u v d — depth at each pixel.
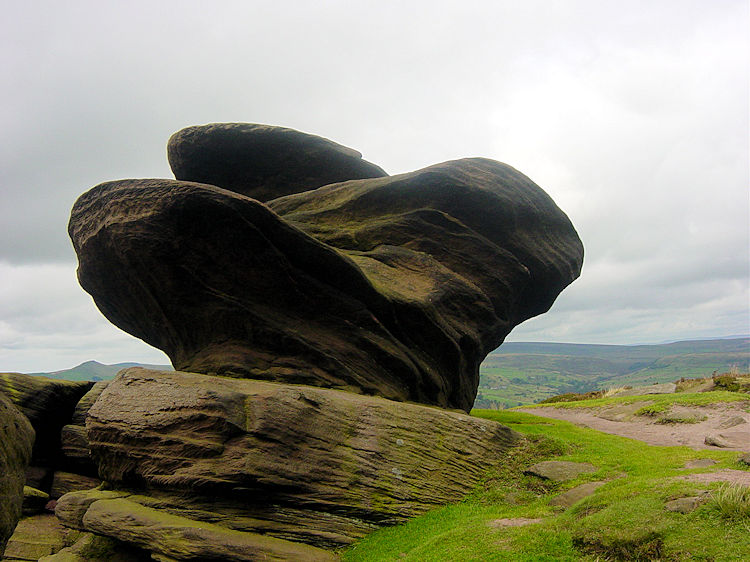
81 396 30.59
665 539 10.77
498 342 31.31
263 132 31.39
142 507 16.56
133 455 17.39
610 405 37.38
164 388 17.78
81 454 27.78
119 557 17.33
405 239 27.95
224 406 16.34
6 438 11.15
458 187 28.22
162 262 21.27
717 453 18.81
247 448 15.96
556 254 31.53
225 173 32.31
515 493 18.28
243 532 15.52
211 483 15.74
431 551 13.45
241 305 21.66
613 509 12.48
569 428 27.22
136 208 21.25
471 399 30.30
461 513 16.92
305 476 16.39
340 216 28.55
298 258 21.92
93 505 17.06
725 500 11.05
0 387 27.31
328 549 15.88
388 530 16.64
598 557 11.16
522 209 29.81
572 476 18.23
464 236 28.38
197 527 15.07
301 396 17.53
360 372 22.55
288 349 21.78
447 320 26.53
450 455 19.70
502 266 28.86
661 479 14.18
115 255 22.58
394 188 28.47
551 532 12.57
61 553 18.56
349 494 16.86
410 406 20.52
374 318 23.41
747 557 9.38
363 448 17.89
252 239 21.03
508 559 11.74
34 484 27.52
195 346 23.12
